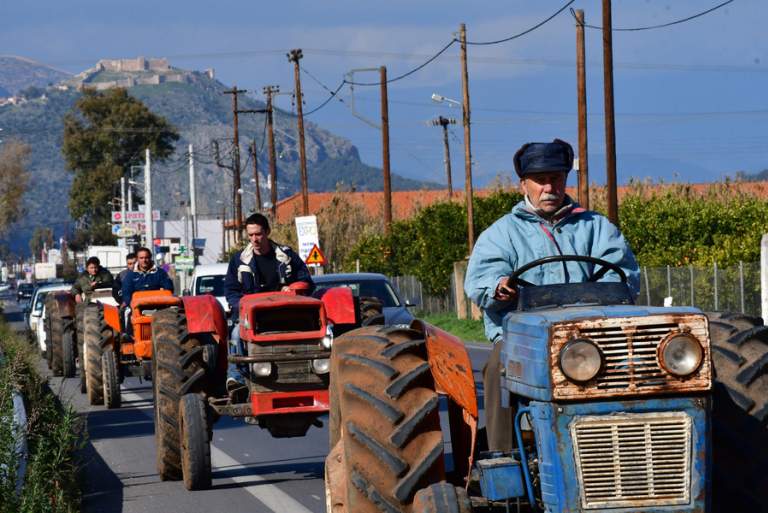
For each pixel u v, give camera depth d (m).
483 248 12.48
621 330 9.91
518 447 10.96
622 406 9.91
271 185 124.75
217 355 21.52
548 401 10.02
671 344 9.83
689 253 56.03
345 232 97.00
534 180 12.47
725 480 10.97
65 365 44.59
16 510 15.97
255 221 21.59
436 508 10.03
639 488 9.90
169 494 19.52
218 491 19.64
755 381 11.19
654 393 9.86
